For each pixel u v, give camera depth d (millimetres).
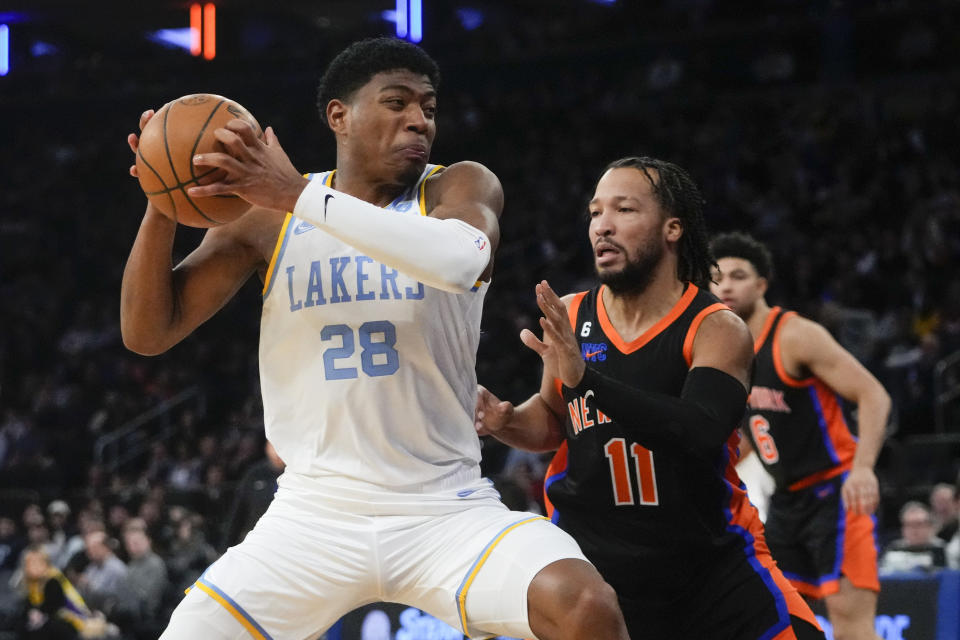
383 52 2562
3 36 20453
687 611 2834
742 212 14570
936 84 15461
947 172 14195
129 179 18672
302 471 2557
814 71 16750
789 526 4289
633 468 2762
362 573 2490
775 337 4176
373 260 2502
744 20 17719
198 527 8391
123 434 12836
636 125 16484
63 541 9531
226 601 2480
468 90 18625
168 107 2367
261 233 2619
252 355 14414
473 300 2605
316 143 18094
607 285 2824
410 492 2504
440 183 2609
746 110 16297
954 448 8578
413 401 2510
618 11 18453
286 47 19891
